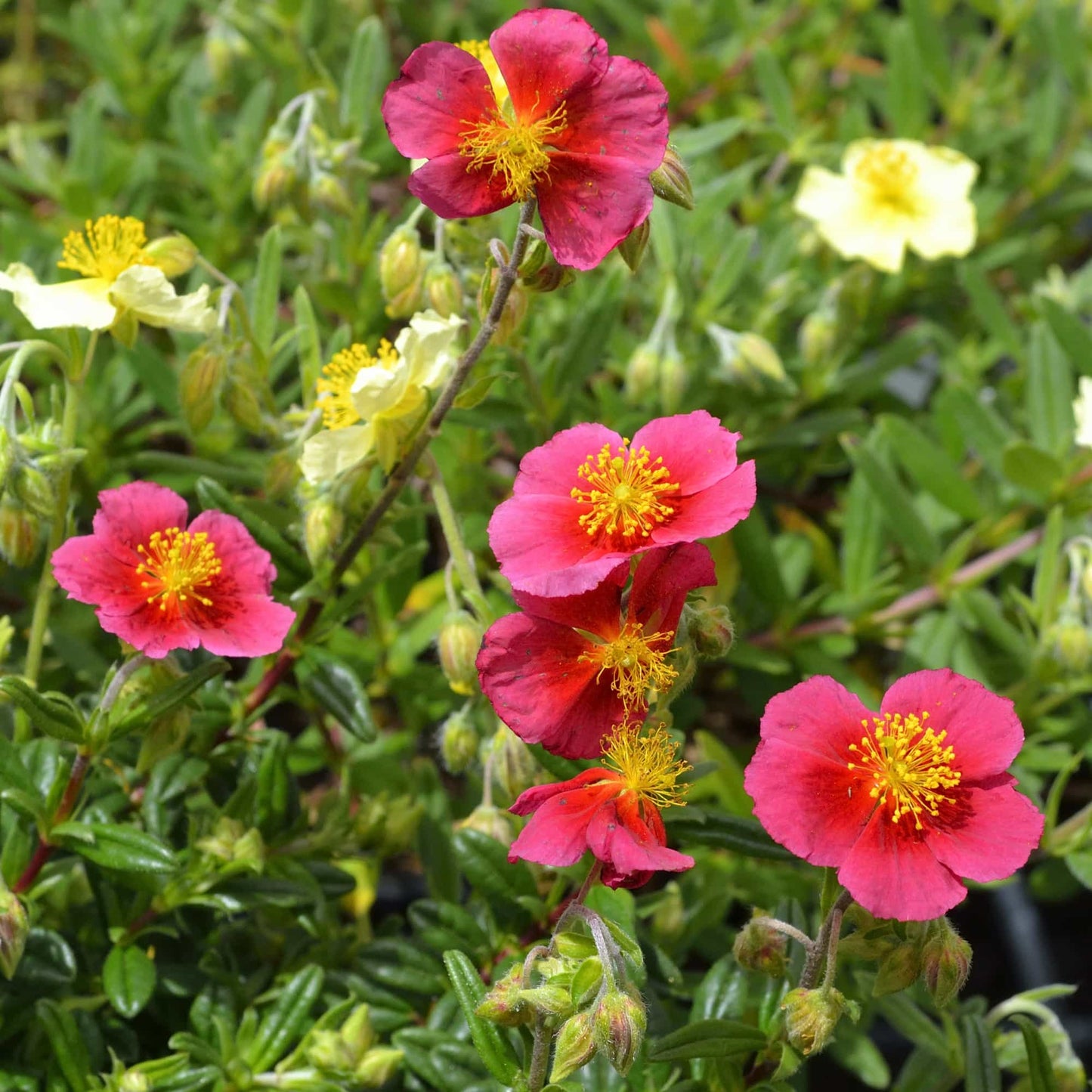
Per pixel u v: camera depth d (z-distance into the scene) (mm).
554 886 398
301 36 518
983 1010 416
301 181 434
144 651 367
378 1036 403
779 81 511
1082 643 431
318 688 404
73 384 388
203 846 391
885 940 359
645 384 446
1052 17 524
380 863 481
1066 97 587
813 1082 479
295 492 399
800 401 485
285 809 404
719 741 490
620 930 359
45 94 641
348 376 394
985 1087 387
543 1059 360
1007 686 471
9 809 396
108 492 375
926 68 537
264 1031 388
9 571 468
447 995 398
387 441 381
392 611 449
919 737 354
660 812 376
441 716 459
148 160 494
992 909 509
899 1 746
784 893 440
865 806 352
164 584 371
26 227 478
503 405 436
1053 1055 395
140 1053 405
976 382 507
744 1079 381
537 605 359
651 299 480
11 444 375
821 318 475
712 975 392
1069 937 524
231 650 371
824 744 353
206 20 606
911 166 474
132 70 524
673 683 364
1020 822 351
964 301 559
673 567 357
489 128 354
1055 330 461
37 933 392
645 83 353
